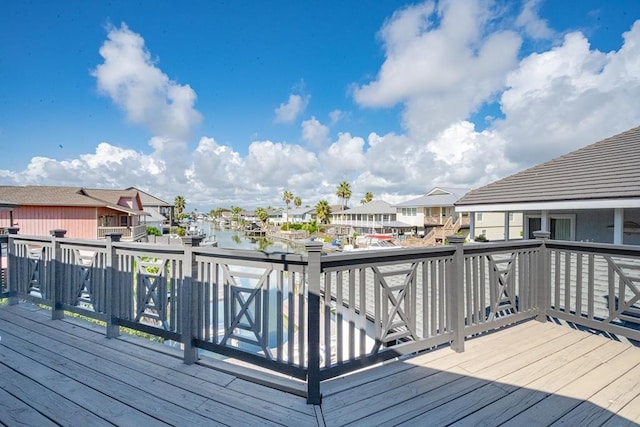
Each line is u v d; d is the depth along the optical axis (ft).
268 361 6.91
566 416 5.78
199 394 6.57
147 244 8.96
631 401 6.30
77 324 11.04
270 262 6.99
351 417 5.75
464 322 8.86
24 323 11.14
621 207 18.38
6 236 13.69
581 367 7.79
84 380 7.14
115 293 9.77
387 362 8.39
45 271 12.03
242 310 7.32
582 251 10.23
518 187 26.94
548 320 11.53
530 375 7.37
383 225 110.22
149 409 6.01
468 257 9.29
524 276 10.93
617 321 10.00
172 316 8.48
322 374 6.44
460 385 6.90
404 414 5.83
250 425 5.51
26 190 61.00
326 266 6.60
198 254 8.03
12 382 7.04
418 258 8.23
